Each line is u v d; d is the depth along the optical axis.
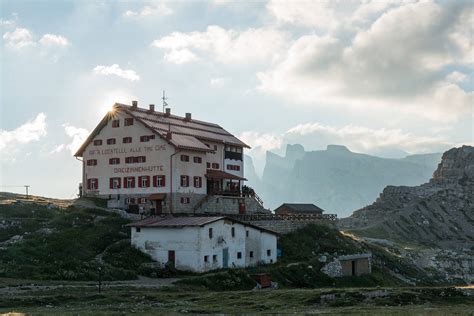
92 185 101.06
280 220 100.50
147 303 51.59
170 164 92.94
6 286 55.81
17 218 86.12
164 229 75.62
